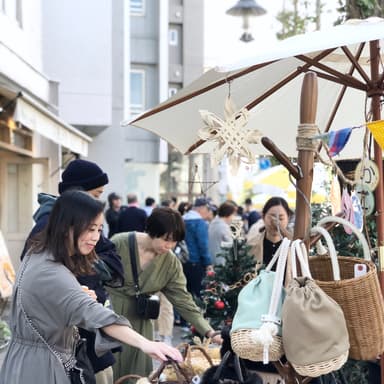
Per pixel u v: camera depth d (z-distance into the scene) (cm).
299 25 973
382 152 287
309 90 241
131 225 827
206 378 242
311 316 202
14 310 235
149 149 2209
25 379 228
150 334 359
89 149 1564
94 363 281
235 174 241
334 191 302
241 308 223
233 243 413
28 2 998
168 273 361
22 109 635
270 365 262
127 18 1688
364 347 218
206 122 238
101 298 298
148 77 2212
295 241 231
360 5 534
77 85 1367
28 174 970
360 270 233
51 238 231
